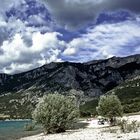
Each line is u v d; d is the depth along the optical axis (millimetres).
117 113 56594
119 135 30828
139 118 77125
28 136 51188
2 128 97188
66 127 50781
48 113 49281
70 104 51250
